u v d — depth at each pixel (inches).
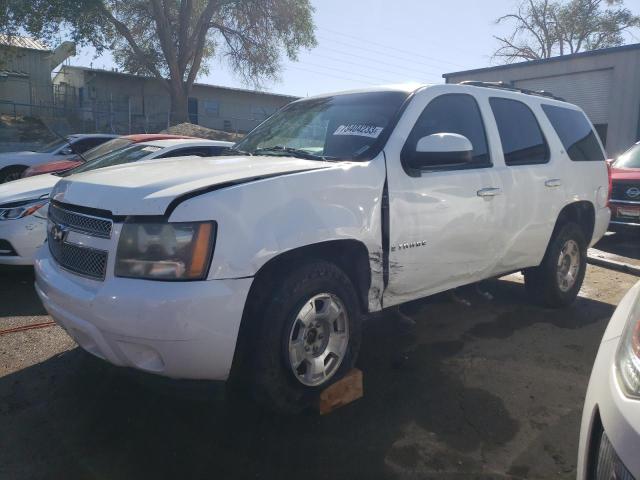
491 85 186.7
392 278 138.2
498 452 115.7
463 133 163.5
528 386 145.1
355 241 128.5
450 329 185.2
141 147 293.9
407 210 139.0
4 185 239.0
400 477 107.0
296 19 1178.0
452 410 132.0
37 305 200.4
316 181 121.5
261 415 127.7
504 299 220.2
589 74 757.3
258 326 113.9
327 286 123.5
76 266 116.9
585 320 197.9
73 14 975.0
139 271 105.2
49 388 138.5
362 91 166.7
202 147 292.8
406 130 145.1
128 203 108.4
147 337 102.5
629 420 68.1
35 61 1244.5
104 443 115.7
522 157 181.6
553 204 189.9
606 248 343.6
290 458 112.0
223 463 109.8
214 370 108.0
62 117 1135.0
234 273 106.3
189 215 104.7
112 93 1274.6
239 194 110.1
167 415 127.2
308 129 160.9
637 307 87.7
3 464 108.0
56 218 129.3
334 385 127.5
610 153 735.7
